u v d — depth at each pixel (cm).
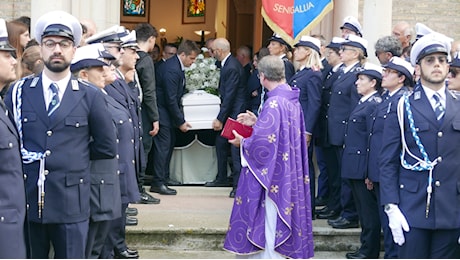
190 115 819
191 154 859
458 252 450
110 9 801
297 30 741
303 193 537
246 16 1364
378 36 779
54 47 418
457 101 444
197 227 646
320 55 720
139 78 743
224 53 806
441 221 432
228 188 842
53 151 418
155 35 761
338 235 664
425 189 435
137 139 589
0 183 375
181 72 812
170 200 767
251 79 823
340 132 675
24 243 387
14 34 580
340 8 840
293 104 537
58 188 418
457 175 438
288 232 519
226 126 554
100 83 482
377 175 580
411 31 701
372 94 626
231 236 527
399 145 446
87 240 464
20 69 523
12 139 382
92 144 439
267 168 518
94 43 518
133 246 638
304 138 548
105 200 464
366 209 619
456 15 979
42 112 421
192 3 1495
